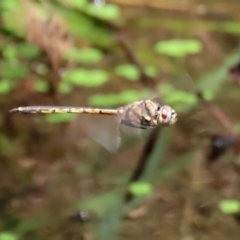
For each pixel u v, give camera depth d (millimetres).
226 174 1755
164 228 1720
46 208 1733
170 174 1755
